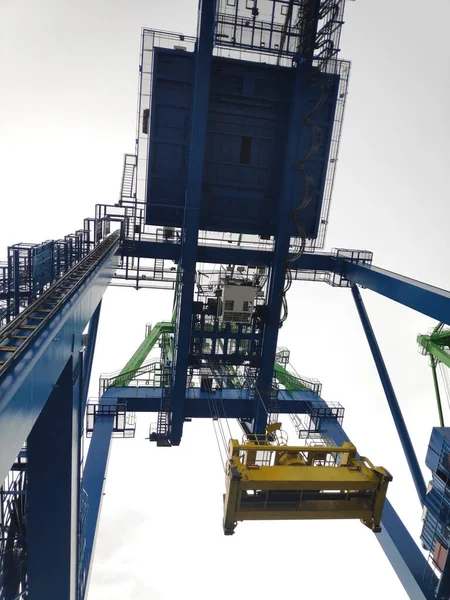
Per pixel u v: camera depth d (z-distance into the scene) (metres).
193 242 21.64
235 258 23.94
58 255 13.55
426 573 16.55
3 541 11.02
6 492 10.78
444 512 15.33
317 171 23.62
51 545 9.55
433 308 15.05
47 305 8.91
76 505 10.27
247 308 22.08
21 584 11.71
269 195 23.44
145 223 22.80
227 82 21.52
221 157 22.47
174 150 21.81
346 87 22.23
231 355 25.02
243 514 10.89
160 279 23.14
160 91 20.92
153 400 26.38
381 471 11.20
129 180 22.70
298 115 21.22
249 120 22.23
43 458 9.02
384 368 24.03
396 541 18.05
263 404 24.44
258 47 19.56
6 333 7.14
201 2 19.05
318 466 11.69
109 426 23.95
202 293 23.84
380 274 19.52
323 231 24.64
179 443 24.89
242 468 10.98
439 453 15.91
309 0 19.34
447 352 27.73
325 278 25.92
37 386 6.38
